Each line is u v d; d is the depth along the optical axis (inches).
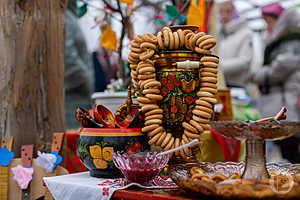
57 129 60.0
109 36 76.1
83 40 128.8
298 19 112.8
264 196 27.6
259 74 118.7
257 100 129.6
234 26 124.9
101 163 41.1
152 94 41.8
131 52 44.5
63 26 62.5
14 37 56.0
